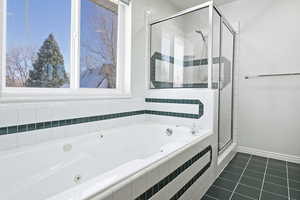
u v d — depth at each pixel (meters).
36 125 1.39
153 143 2.15
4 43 1.31
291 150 2.43
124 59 2.28
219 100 2.19
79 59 1.80
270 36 2.56
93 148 1.63
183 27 2.24
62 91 1.67
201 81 2.10
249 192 1.68
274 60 2.53
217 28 2.20
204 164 1.68
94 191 0.73
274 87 2.54
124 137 1.95
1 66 1.27
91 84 1.94
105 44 2.08
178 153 1.25
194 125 1.95
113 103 2.04
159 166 1.07
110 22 2.13
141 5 2.38
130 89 2.27
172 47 2.33
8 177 1.10
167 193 1.15
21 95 1.37
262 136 2.65
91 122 1.80
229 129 2.70
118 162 1.84
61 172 1.37
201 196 1.61
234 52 2.82
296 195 1.63
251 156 2.64
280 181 1.88
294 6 2.39
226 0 2.80
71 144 1.47
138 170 0.94
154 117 2.44
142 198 0.94
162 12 2.74
